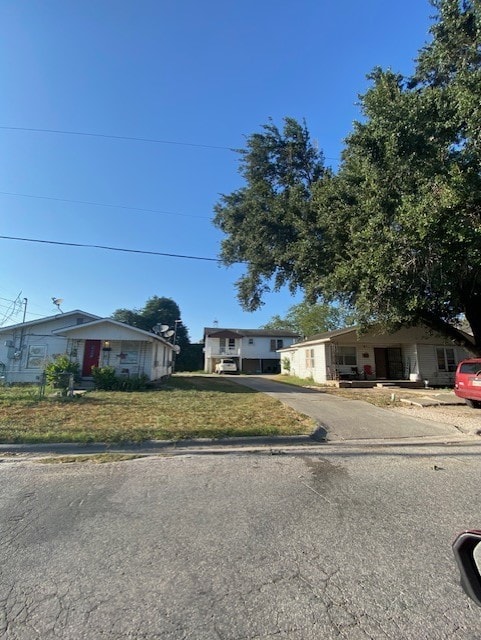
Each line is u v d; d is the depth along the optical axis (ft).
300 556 10.32
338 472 18.06
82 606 8.19
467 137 33.14
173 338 135.33
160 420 28.86
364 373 83.20
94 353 64.03
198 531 11.78
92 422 27.76
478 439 26.14
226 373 136.36
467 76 31.14
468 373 40.24
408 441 25.45
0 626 7.55
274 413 33.71
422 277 37.06
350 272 41.78
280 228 57.21
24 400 37.19
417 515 13.06
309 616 7.90
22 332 67.77
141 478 16.93
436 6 38.96
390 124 36.11
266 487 15.88
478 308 48.37
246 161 61.36
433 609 8.12
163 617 7.86
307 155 61.52
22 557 10.17
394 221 36.76
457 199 30.55
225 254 65.72
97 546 10.80
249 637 7.31
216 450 22.20
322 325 160.76
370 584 9.04
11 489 15.43
